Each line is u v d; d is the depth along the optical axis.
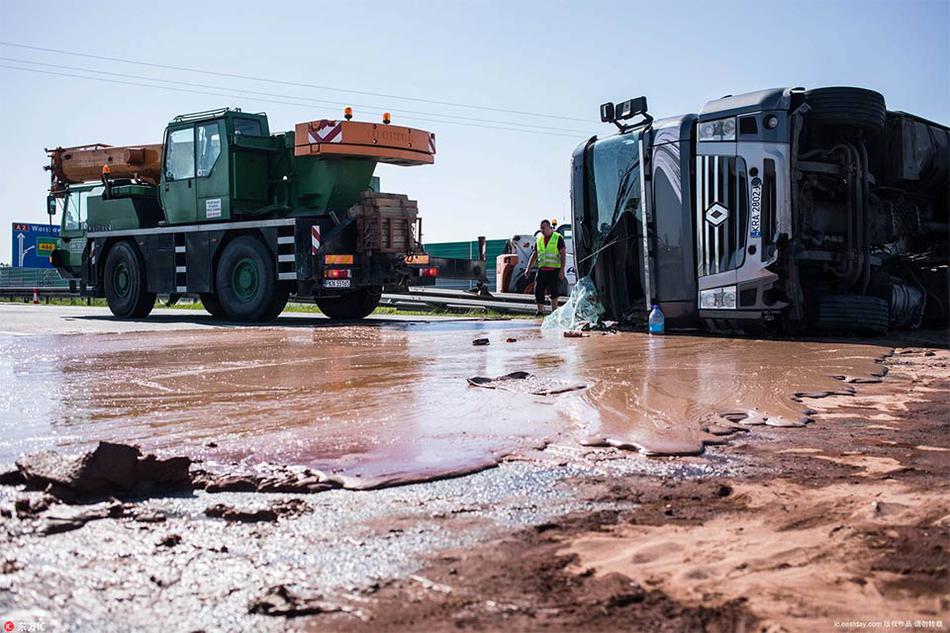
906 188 12.28
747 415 4.71
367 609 2.05
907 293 11.86
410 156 14.71
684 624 1.97
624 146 11.50
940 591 2.17
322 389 5.82
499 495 3.09
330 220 14.39
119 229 16.97
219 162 15.05
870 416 4.77
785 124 9.72
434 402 5.20
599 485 3.23
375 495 3.10
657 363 7.29
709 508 2.92
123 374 6.70
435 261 18.69
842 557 2.42
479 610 2.04
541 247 14.62
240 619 1.99
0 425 4.54
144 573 2.29
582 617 2.01
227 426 4.46
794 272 9.81
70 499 2.97
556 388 5.68
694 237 10.50
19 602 2.09
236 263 15.07
